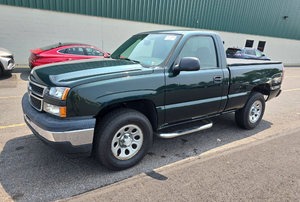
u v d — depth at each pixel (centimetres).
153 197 235
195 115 342
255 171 295
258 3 2042
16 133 379
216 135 416
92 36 1329
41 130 237
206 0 1731
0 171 270
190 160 319
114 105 288
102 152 258
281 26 2295
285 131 448
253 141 394
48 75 256
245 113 421
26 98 307
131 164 287
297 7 2312
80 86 234
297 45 2505
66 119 235
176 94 302
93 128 240
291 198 244
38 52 841
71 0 1216
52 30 1210
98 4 1295
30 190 238
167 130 418
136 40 380
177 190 249
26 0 1109
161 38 339
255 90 469
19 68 1095
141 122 281
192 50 327
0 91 648
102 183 257
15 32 1129
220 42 361
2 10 1075
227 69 364
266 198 243
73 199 228
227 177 279
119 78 257
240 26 2017
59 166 288
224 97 366
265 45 2270
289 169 304
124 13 1393
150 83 274
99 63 304
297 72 1667
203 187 256
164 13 1552
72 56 873
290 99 751
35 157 306
